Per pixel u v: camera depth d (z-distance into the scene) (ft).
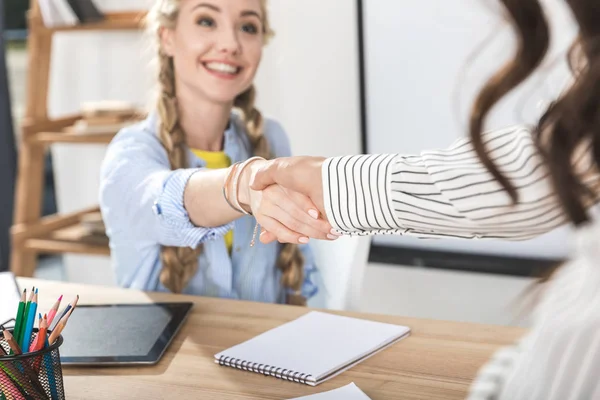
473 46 7.31
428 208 3.17
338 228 3.57
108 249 8.74
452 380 3.74
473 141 2.29
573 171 1.93
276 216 4.08
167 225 4.99
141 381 3.83
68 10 8.61
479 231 3.11
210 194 4.65
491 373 1.96
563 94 1.97
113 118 8.74
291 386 3.74
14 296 4.57
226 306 4.92
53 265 12.32
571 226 1.96
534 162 2.89
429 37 7.54
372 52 7.85
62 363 4.00
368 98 7.96
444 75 7.53
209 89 5.74
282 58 8.30
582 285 1.82
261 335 4.36
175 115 5.80
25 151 9.12
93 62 9.61
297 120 8.36
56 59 9.80
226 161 6.10
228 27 5.70
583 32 1.83
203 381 3.82
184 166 5.76
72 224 9.57
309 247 5.94
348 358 3.97
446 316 8.01
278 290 6.00
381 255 8.05
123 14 9.05
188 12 5.71
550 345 1.75
